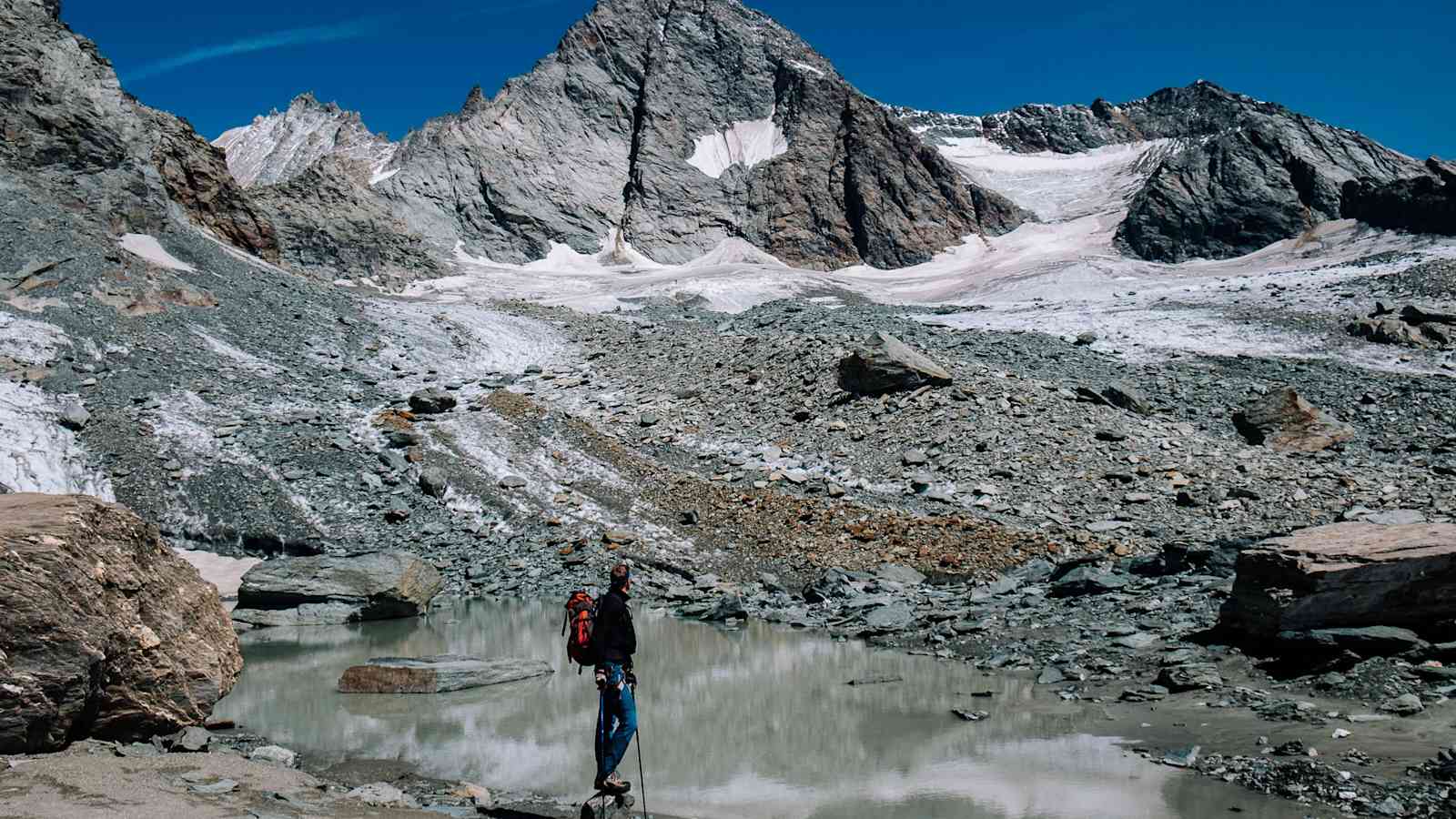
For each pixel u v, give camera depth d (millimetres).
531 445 31547
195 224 57688
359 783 7977
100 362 33500
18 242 39531
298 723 10227
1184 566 16188
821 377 34812
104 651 7984
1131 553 20297
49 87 51062
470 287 113250
